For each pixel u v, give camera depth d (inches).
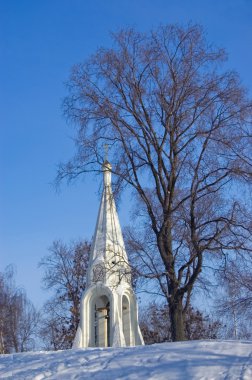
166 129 1016.9
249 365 571.8
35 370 653.3
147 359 630.5
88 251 1862.7
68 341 1776.6
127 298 1177.4
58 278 1838.1
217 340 692.1
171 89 1010.1
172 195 1021.2
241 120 995.9
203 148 998.4
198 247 975.6
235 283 1027.3
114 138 1033.5
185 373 568.4
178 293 997.8
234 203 979.9
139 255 1026.1
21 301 1969.7
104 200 1250.6
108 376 595.8
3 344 1882.4
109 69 1033.5
